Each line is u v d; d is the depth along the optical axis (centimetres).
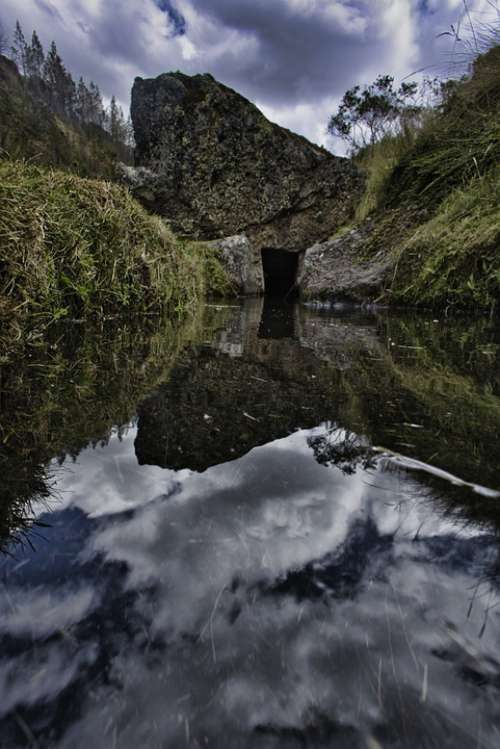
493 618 38
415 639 35
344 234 596
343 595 40
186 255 411
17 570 43
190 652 34
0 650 35
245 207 635
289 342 214
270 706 30
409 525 51
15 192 196
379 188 608
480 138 460
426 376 136
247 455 73
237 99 605
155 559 45
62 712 30
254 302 536
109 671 33
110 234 266
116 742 28
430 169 516
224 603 39
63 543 48
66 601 39
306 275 589
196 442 79
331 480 63
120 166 606
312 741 28
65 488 60
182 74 603
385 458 71
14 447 76
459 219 411
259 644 35
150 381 126
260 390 118
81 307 229
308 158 636
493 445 76
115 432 84
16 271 173
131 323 266
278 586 41
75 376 129
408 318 346
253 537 49
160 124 596
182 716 30
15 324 158
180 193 614
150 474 65
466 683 32
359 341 219
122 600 40
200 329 262
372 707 30
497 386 122
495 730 29
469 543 47
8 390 112
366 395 112
